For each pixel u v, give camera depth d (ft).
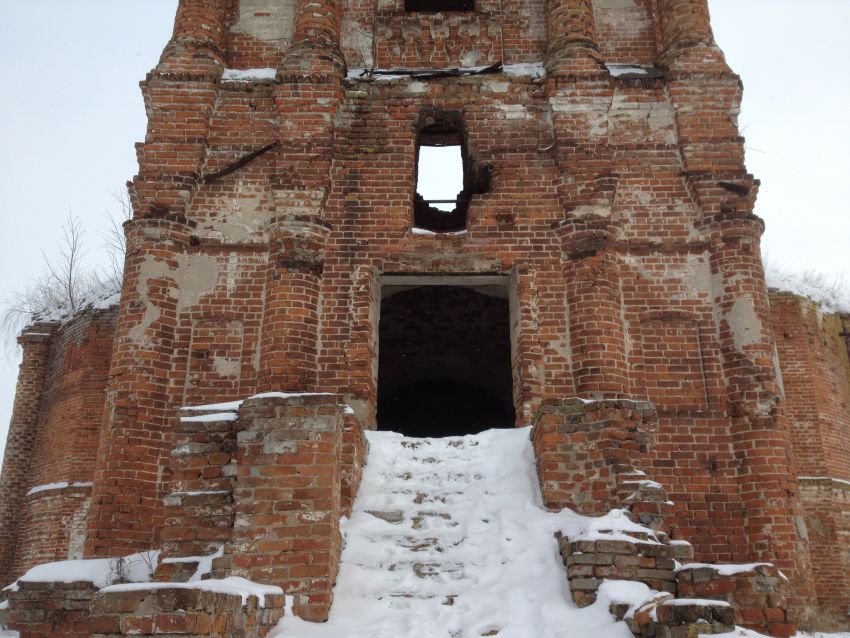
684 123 40.78
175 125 40.55
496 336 58.59
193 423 24.67
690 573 20.88
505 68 44.11
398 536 26.45
